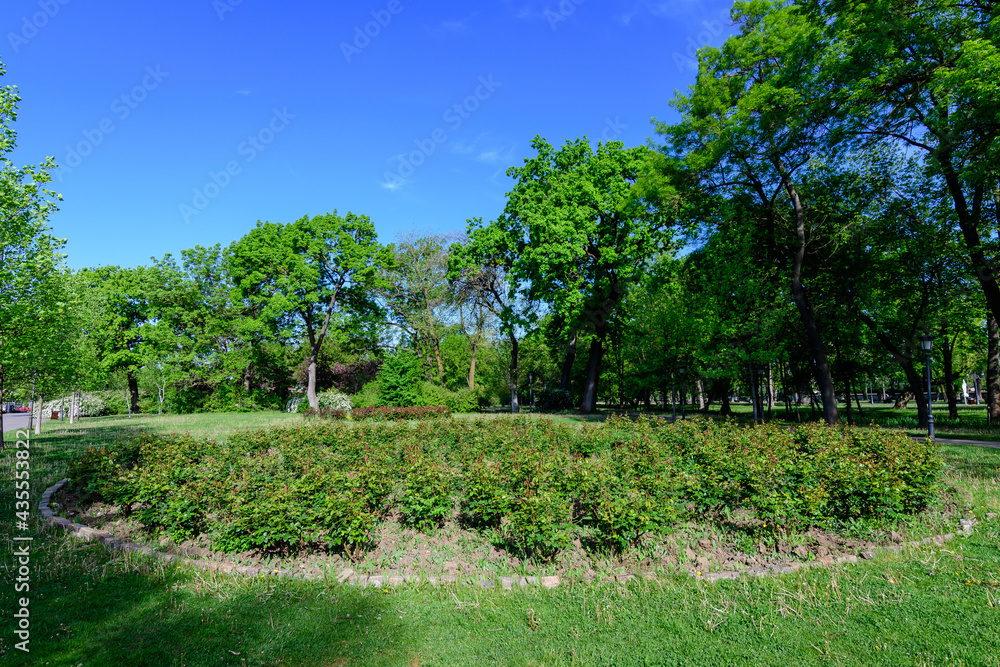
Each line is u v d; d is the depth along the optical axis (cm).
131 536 655
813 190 1977
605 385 3969
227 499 634
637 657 376
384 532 648
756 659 368
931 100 1439
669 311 2034
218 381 4025
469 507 641
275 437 1303
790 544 583
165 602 468
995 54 1112
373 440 1230
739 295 1853
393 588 495
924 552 550
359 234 3750
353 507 565
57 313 1505
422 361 3484
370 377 4216
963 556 539
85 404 3788
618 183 2603
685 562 544
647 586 485
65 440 1714
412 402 2872
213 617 441
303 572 532
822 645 382
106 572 537
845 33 1441
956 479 852
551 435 1277
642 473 752
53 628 424
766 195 1931
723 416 2523
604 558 554
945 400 5462
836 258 2011
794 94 1484
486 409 3503
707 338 1969
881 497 609
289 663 375
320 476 690
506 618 435
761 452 859
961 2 1323
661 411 3325
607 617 430
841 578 493
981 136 1315
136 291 3941
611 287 2722
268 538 555
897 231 1780
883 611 427
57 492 890
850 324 2148
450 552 588
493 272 3116
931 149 1489
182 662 375
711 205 1977
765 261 2066
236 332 3922
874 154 1880
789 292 1845
